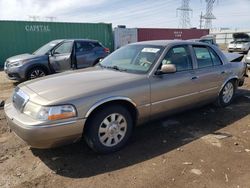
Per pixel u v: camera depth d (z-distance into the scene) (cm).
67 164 347
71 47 933
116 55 497
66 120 322
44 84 376
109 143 371
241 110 564
